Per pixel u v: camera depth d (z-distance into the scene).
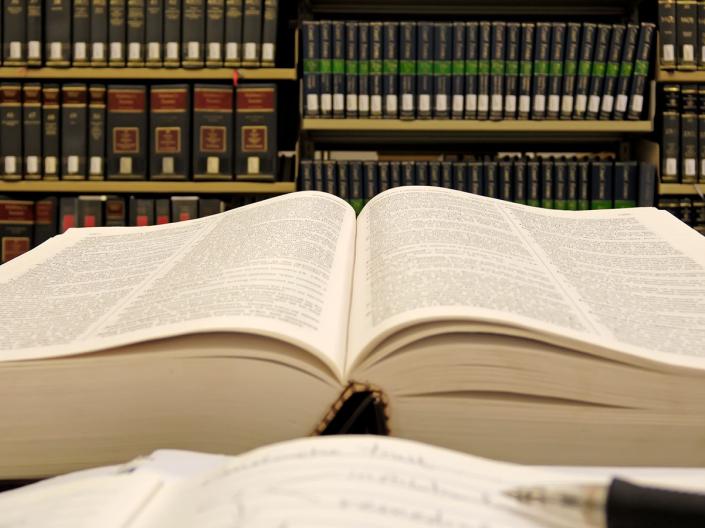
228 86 1.71
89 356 0.33
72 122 1.73
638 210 0.58
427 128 1.75
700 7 1.74
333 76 1.74
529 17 2.09
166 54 1.73
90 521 0.21
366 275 0.41
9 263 0.50
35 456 0.34
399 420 0.32
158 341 0.32
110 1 1.72
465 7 2.05
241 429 0.33
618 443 0.33
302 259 0.42
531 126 1.75
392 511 0.19
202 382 0.33
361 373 0.31
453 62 1.73
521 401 0.32
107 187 1.75
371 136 2.09
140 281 0.43
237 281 0.38
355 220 0.56
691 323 0.36
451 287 0.35
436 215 0.49
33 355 0.33
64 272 0.48
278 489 0.20
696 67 1.75
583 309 0.36
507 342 0.32
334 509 0.19
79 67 1.74
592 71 1.74
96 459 0.34
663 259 0.47
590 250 0.48
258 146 1.72
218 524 0.19
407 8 2.05
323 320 0.34
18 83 1.73
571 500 0.21
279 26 1.78
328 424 0.32
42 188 1.75
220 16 1.71
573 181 1.75
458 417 0.32
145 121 1.73
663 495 0.20
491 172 1.75
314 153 2.13
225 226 0.53
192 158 1.74
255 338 0.33
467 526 0.19
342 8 2.05
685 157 1.75
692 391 0.32
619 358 0.31
